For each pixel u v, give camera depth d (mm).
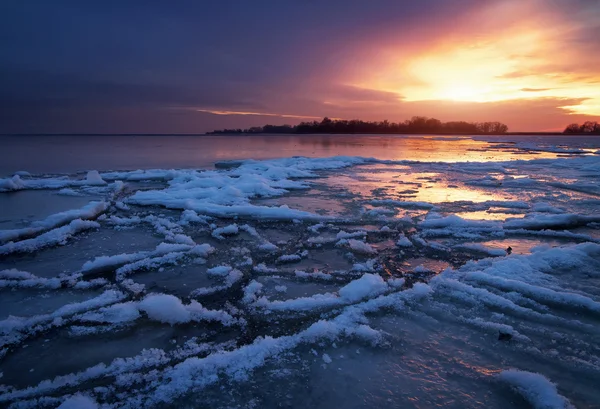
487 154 27484
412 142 48219
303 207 7949
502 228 6160
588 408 2189
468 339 2947
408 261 4824
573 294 3588
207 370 2523
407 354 2740
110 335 3037
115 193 9359
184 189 9766
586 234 5984
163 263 4555
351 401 2238
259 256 4918
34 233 5719
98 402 2281
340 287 4023
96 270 4340
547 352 2758
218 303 3615
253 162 17688
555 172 14969
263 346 2793
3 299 3646
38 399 2326
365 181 12109
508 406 2205
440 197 9211
